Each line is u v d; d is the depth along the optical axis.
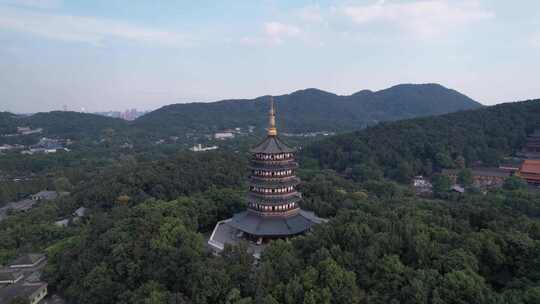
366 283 72.38
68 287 98.75
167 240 91.56
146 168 181.75
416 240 80.56
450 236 87.31
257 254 91.38
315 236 85.94
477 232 91.81
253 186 102.25
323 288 68.50
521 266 76.88
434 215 103.06
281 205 101.50
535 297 61.38
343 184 172.88
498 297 64.81
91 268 95.12
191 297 74.44
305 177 183.00
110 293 84.69
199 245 89.94
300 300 68.00
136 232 98.25
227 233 107.12
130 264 87.44
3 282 104.06
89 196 164.38
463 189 197.38
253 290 71.19
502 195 165.38
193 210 112.31
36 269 112.25
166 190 157.00
